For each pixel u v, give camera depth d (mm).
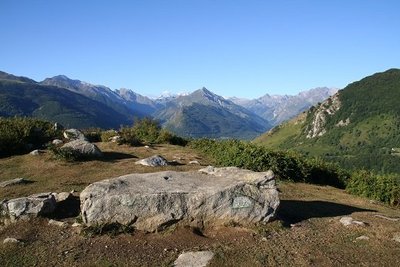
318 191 23312
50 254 11977
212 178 15852
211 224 13898
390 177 25016
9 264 11391
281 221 14555
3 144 25891
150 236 13188
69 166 22875
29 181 19578
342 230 14336
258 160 24938
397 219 16453
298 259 11742
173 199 13727
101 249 12266
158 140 37219
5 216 14109
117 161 25047
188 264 11398
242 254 12039
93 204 13516
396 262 11703
